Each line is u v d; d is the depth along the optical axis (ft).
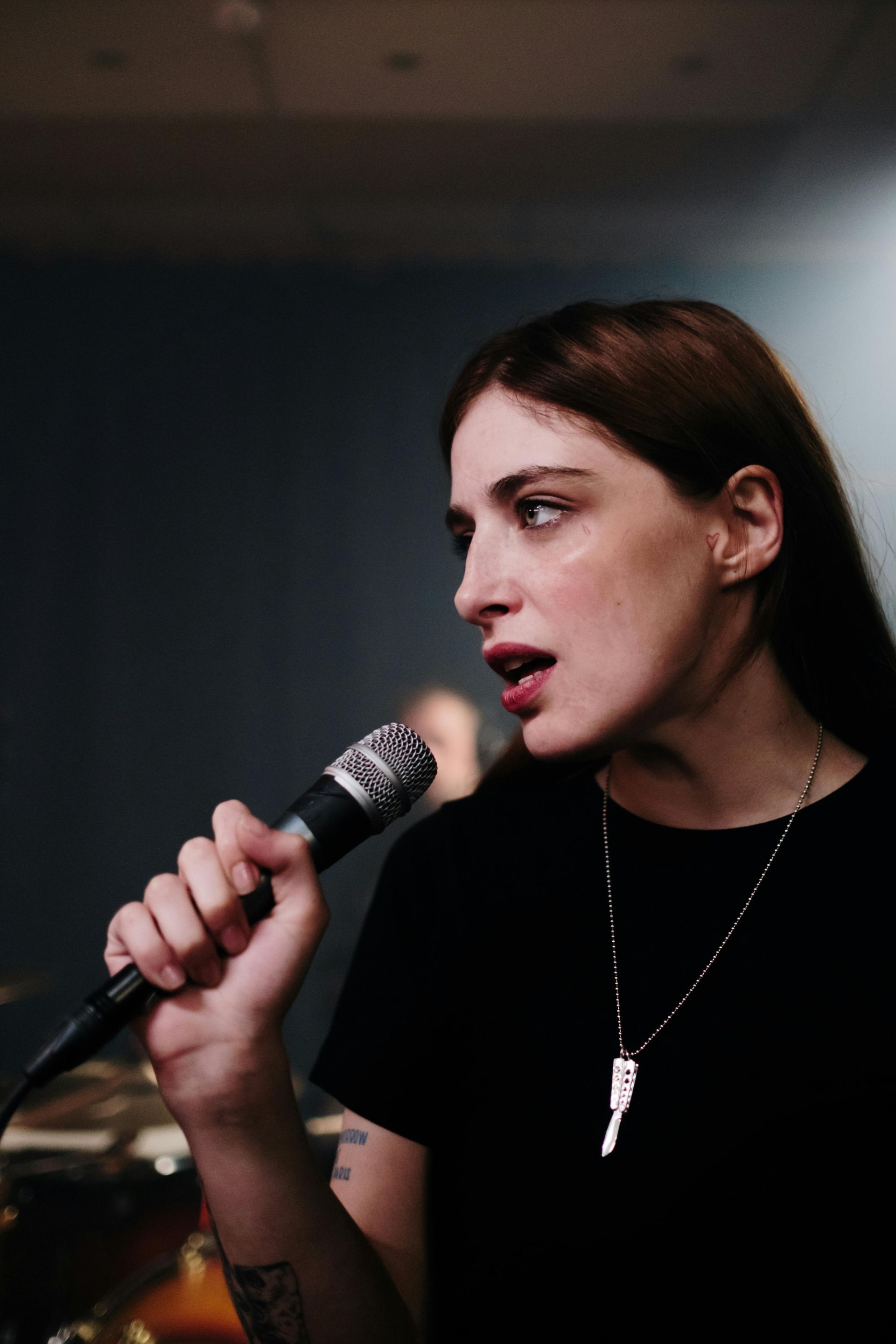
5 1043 16.38
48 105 14.40
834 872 2.66
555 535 2.50
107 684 17.95
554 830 2.99
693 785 2.77
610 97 14.29
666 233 18.12
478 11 12.44
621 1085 2.55
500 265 18.83
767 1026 2.53
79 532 18.28
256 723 17.94
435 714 13.83
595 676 2.47
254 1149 2.27
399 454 18.49
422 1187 2.81
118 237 18.22
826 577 2.82
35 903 17.31
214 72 13.61
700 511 2.57
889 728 2.91
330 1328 2.36
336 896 13.85
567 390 2.48
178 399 18.57
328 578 18.26
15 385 18.52
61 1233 7.41
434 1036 2.85
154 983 2.16
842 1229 2.38
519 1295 2.50
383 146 15.49
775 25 12.76
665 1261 2.42
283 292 18.79
